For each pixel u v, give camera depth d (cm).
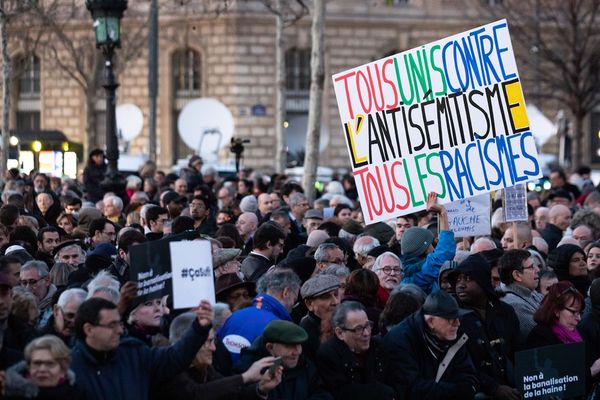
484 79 1416
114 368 1009
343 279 1328
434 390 1170
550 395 1253
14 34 4659
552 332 1284
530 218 2306
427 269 1391
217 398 1044
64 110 6044
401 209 1434
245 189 2834
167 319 1158
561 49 5444
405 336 1186
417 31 6191
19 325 1130
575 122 5209
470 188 1421
